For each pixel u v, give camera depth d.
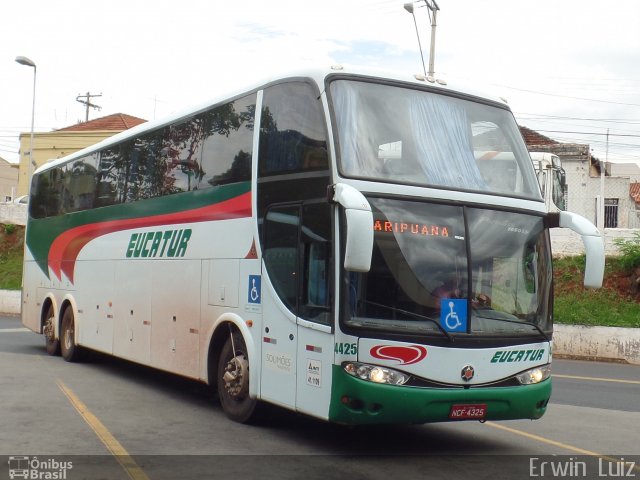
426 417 7.87
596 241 8.54
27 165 53.81
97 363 16.38
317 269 8.30
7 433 8.91
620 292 25.31
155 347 12.31
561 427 10.70
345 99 8.57
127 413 10.52
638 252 25.72
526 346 8.48
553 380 16.53
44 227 18.41
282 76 9.48
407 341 7.86
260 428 9.68
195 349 10.98
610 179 38.25
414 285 8.02
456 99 9.31
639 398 14.04
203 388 13.24
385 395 7.70
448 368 7.97
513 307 8.52
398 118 8.74
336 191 7.84
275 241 9.15
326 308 8.08
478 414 8.12
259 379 9.34
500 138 9.34
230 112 10.62
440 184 8.48
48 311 17.97
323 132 8.43
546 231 9.02
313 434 9.46
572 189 39.16
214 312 10.48
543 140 46.62
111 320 14.22
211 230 10.73
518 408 8.34
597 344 22.33
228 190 10.35
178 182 11.93
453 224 8.37
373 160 8.32
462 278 8.25
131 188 13.76
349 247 7.28
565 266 27.08
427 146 8.73
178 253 11.66
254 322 9.47
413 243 8.12
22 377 13.77
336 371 7.82
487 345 8.20
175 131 12.27
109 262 14.48
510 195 8.90
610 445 9.48
